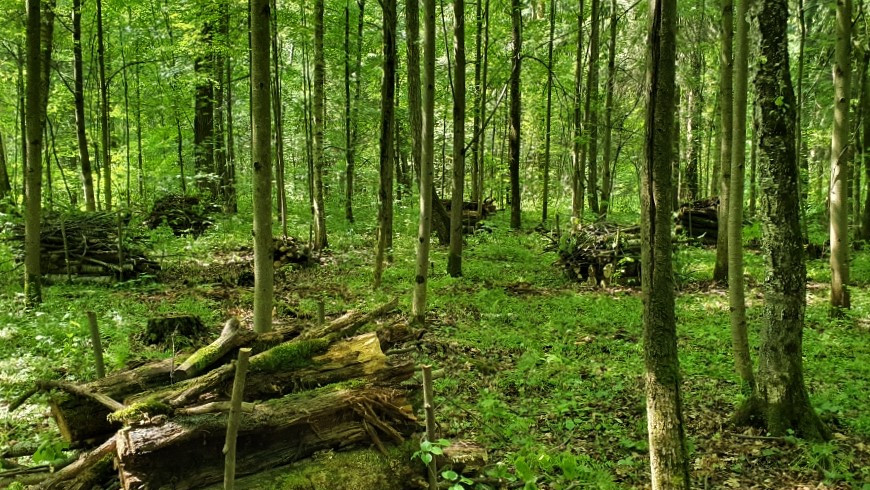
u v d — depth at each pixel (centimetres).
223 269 1220
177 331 727
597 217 1766
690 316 955
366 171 2425
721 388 644
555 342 793
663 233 333
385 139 1062
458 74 1148
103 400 340
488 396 598
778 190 518
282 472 334
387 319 869
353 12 1884
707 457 495
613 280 1204
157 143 2008
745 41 623
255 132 577
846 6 900
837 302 959
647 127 329
